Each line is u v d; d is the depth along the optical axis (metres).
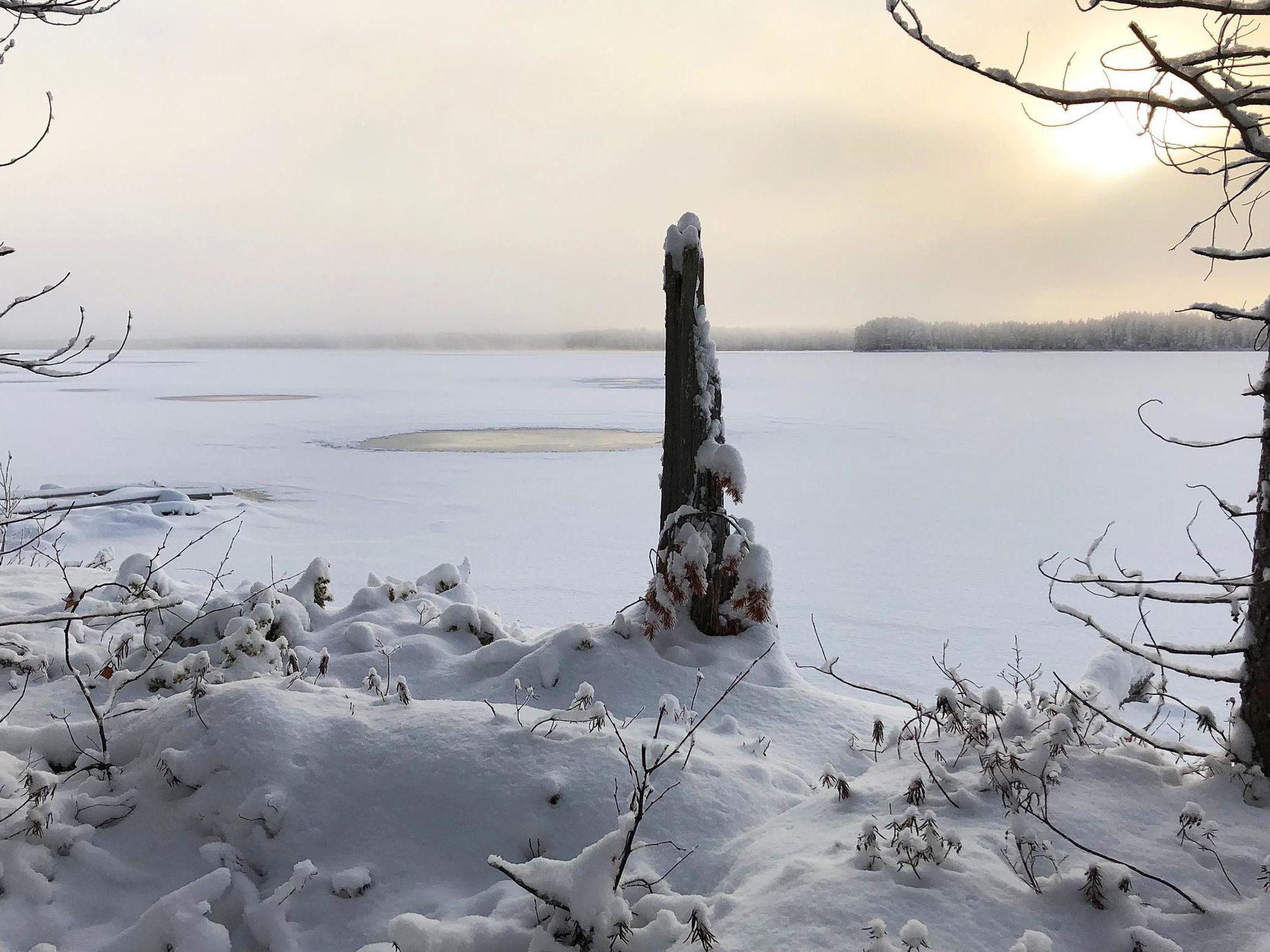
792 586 11.55
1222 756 3.33
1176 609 10.36
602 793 3.49
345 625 6.16
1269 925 2.48
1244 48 2.38
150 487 18.12
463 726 3.83
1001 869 2.81
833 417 40.16
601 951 2.63
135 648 5.57
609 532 15.31
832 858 2.96
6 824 3.26
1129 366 108.44
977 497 19.28
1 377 82.69
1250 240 2.58
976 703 3.76
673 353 5.98
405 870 3.24
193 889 2.96
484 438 31.83
